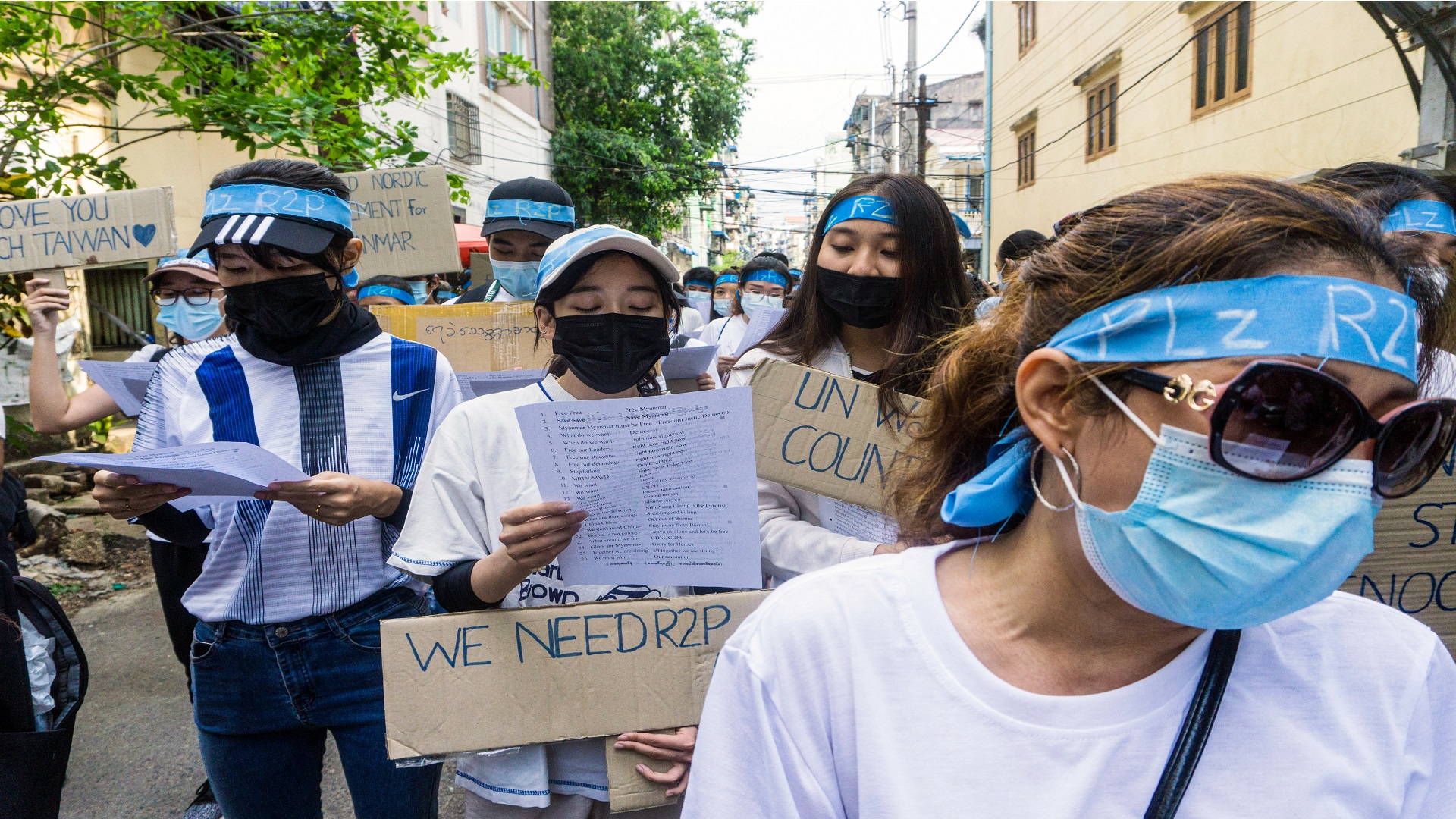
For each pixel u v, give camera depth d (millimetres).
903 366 1933
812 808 852
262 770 1964
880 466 1814
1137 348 736
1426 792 859
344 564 1932
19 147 6422
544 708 1579
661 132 24578
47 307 2883
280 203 1867
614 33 23453
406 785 1946
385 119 6289
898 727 825
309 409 1971
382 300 4203
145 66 8664
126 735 3711
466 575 1595
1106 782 795
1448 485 1685
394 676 1565
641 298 1671
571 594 1696
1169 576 740
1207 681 821
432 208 3773
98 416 2973
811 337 2150
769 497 1985
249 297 1888
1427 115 6445
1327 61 9359
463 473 1666
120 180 5258
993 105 20812
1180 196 766
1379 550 1705
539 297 1718
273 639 1901
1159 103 13070
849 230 2027
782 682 870
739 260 62188
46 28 4980
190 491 1721
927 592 867
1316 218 705
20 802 1674
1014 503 884
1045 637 843
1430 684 866
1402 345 698
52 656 1942
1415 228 1792
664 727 1596
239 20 5652
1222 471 708
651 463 1437
